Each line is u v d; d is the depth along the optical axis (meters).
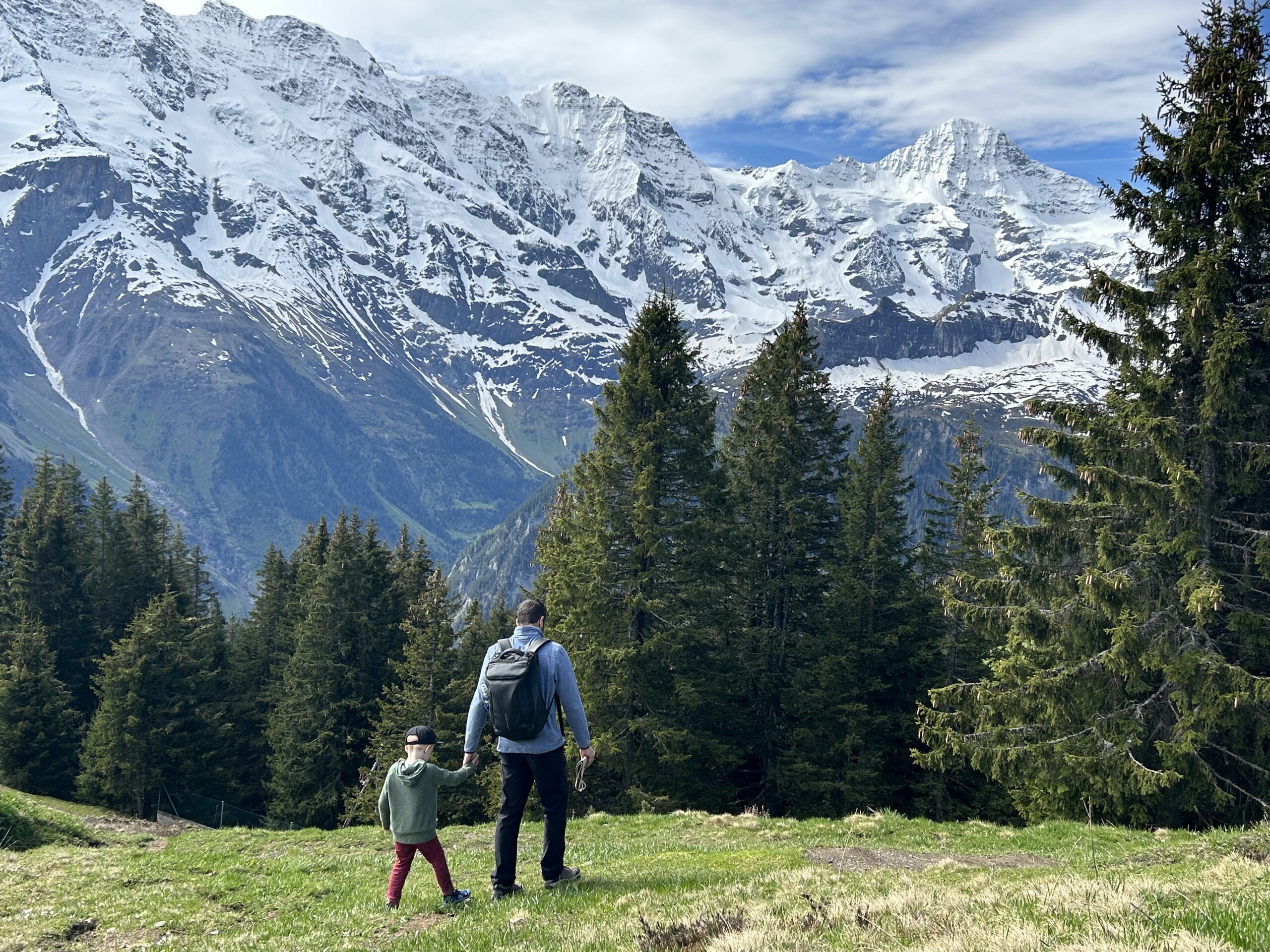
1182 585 18.84
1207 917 6.18
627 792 31.00
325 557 66.38
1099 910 6.87
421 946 8.20
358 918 10.38
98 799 47.97
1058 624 21.16
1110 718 20.22
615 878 10.62
